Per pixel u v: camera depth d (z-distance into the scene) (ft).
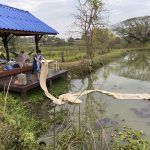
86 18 71.56
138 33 224.12
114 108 34.32
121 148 18.10
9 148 14.19
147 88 52.31
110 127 25.21
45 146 18.60
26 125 23.13
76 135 14.79
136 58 133.08
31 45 108.47
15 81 36.06
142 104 36.96
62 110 28.53
